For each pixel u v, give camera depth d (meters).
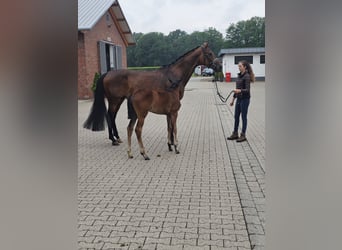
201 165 4.93
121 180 4.30
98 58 15.72
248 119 9.37
